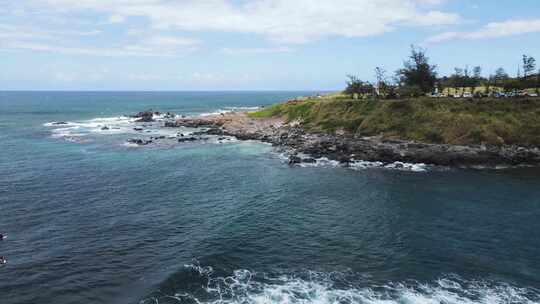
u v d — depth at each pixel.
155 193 52.50
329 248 35.50
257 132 105.12
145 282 29.45
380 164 68.75
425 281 30.00
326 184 57.00
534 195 50.78
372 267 32.12
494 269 31.73
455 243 36.47
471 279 30.28
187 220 42.28
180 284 29.16
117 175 62.03
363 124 88.31
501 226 40.44
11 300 26.86
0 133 107.06
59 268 31.38
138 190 53.84
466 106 83.06
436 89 113.06
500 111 80.06
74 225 40.59
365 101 97.06
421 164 68.62
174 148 87.88
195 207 46.69
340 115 97.44
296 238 37.66
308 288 28.94
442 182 57.59
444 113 82.31
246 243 36.34
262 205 47.50
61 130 115.69
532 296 28.08
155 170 65.94
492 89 102.25
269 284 29.45
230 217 43.16
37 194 51.09
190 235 38.16
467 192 52.44
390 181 58.34
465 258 33.56
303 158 73.44
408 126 82.25
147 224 41.06
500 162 68.50
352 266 32.28
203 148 88.00
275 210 45.62
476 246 35.84
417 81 107.56
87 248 35.09
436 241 36.91
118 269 31.38
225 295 27.86
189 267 31.52
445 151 71.00
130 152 82.31
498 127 75.62
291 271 31.41
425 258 33.53
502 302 27.39
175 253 34.19
